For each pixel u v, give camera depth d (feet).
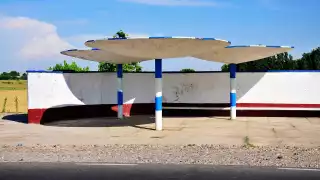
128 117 78.13
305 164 33.01
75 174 30.12
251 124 66.59
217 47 55.01
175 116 81.30
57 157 37.19
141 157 36.86
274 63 160.25
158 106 59.47
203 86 80.94
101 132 57.93
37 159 36.27
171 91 82.38
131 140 50.16
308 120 72.08
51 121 71.56
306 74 77.10
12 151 41.24
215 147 43.39
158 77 58.90
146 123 68.59
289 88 77.71
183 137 52.54
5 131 59.62
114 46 53.01
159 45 51.83
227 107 80.02
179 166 32.63
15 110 104.12
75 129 61.52
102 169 31.73
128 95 81.61
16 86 293.84
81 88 76.84
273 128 61.26
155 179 28.35
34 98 69.77
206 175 29.35
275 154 38.04
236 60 71.41
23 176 29.73
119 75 75.61
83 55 68.85
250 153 38.78
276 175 29.22
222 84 80.12
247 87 78.95
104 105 79.61
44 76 70.69
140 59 70.49
